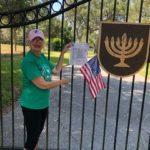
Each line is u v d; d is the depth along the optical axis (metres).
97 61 1.90
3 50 11.27
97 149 2.41
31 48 1.83
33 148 1.97
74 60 1.91
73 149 2.38
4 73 5.75
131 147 2.48
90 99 4.09
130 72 1.87
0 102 2.10
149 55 1.85
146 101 4.18
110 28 1.82
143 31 1.81
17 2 3.97
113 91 4.75
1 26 1.93
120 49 1.84
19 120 2.98
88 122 3.04
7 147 2.25
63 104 3.72
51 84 1.82
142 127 2.99
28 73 1.81
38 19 1.91
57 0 1.88
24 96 1.90
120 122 3.11
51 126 2.85
